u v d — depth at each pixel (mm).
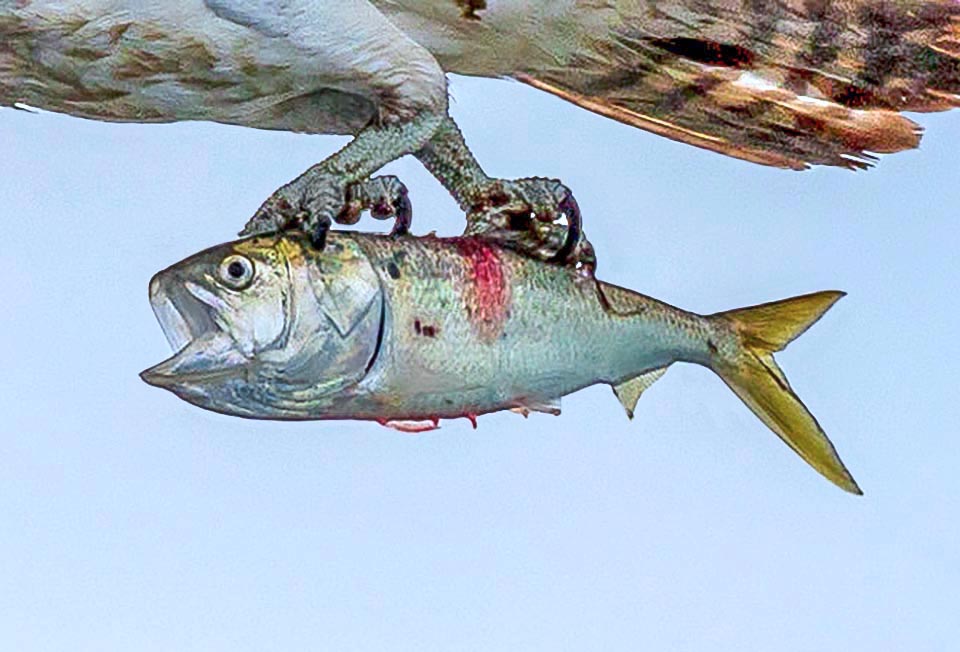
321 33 7527
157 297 6793
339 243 6910
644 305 7355
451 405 7117
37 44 7562
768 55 8461
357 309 6863
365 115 7922
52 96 7809
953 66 8445
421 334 6977
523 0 8078
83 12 7449
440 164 7688
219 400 6859
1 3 7395
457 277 7062
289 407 6910
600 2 8141
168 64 7617
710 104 8656
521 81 8633
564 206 7371
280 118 7961
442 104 7676
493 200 7488
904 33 8375
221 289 6746
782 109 8641
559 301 7215
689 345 7375
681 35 8320
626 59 8422
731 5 8250
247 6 7445
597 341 7270
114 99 7793
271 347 6770
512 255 7203
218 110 7855
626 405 7449
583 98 8711
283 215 7234
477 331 7066
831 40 8391
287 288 6785
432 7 8070
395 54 7602
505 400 7184
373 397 6977
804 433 7320
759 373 7383
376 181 7359
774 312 7414
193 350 6734
